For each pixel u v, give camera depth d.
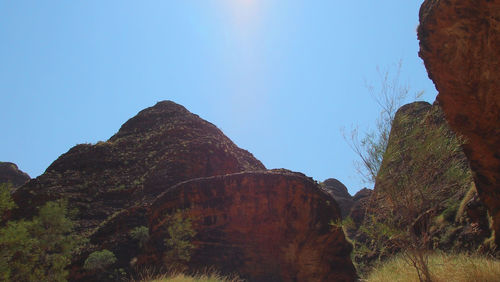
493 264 7.84
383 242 8.88
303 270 31.58
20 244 18.50
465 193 22.11
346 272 31.77
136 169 76.06
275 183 34.03
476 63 10.79
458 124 11.95
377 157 8.91
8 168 111.88
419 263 7.81
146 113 100.56
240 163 82.19
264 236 32.62
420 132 8.98
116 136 94.75
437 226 21.42
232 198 33.75
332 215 33.91
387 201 8.74
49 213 35.28
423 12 11.95
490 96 10.95
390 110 9.27
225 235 32.56
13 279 20.52
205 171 71.56
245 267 30.98
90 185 70.75
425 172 8.57
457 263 8.12
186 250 29.44
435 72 11.88
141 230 45.56
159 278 13.39
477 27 10.32
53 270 29.08
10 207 19.28
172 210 34.34
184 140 84.12
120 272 39.84
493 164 12.13
